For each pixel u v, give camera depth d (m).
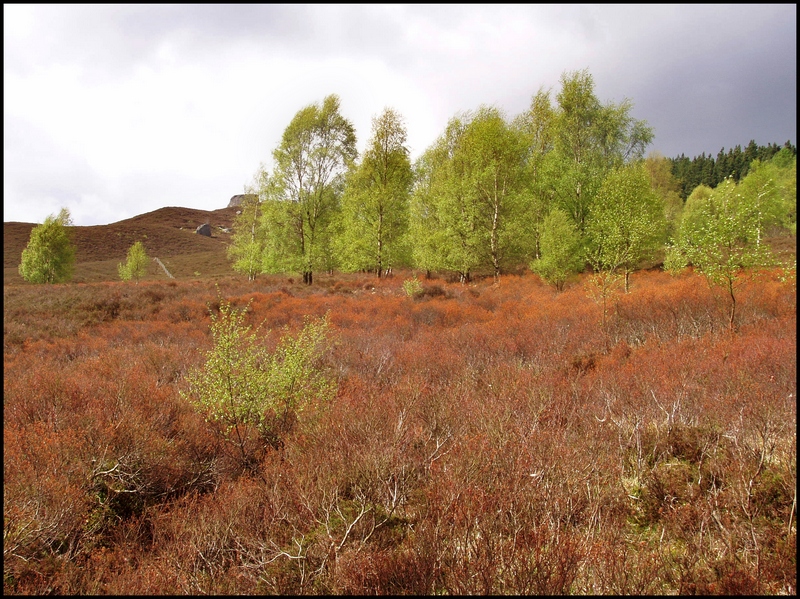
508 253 24.23
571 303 14.06
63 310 18.05
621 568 2.71
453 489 3.58
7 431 4.73
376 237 26.08
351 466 4.33
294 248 27.31
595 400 5.85
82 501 3.88
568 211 23.25
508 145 22.92
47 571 3.25
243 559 3.42
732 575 2.66
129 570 3.21
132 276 45.53
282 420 5.71
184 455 5.03
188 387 7.05
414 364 8.24
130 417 5.33
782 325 8.27
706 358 6.81
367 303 17.08
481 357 8.74
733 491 3.56
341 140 27.03
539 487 3.65
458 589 2.65
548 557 2.73
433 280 24.73
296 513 3.81
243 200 34.91
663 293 12.60
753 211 9.34
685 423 4.95
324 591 2.94
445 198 24.30
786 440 4.21
